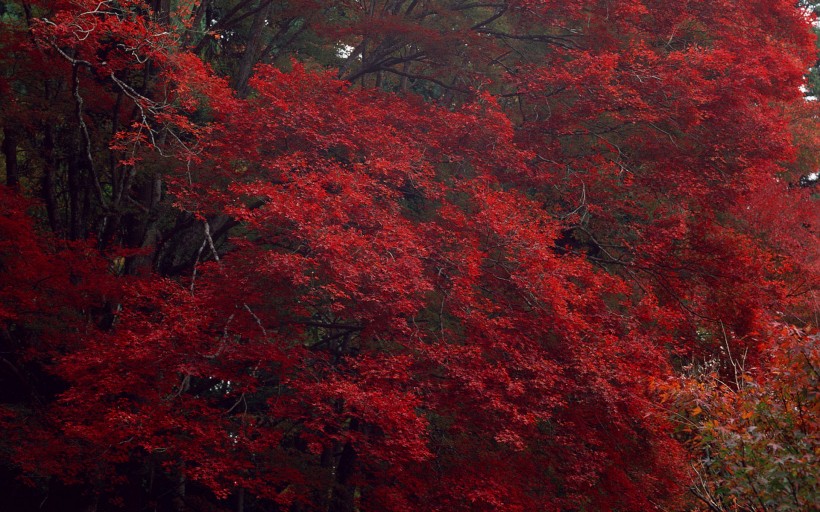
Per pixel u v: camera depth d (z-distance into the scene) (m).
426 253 10.99
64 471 11.55
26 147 14.02
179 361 9.67
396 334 10.66
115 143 11.94
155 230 15.19
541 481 11.20
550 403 10.21
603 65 13.66
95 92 13.54
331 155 13.75
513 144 13.43
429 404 10.25
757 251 14.84
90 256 11.43
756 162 14.32
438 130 13.38
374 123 12.86
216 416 10.00
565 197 14.86
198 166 12.45
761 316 13.40
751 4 15.26
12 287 10.66
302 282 9.50
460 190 12.99
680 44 16.53
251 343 9.88
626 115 15.55
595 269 15.14
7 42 12.41
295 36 18.62
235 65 19.53
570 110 14.09
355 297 10.42
